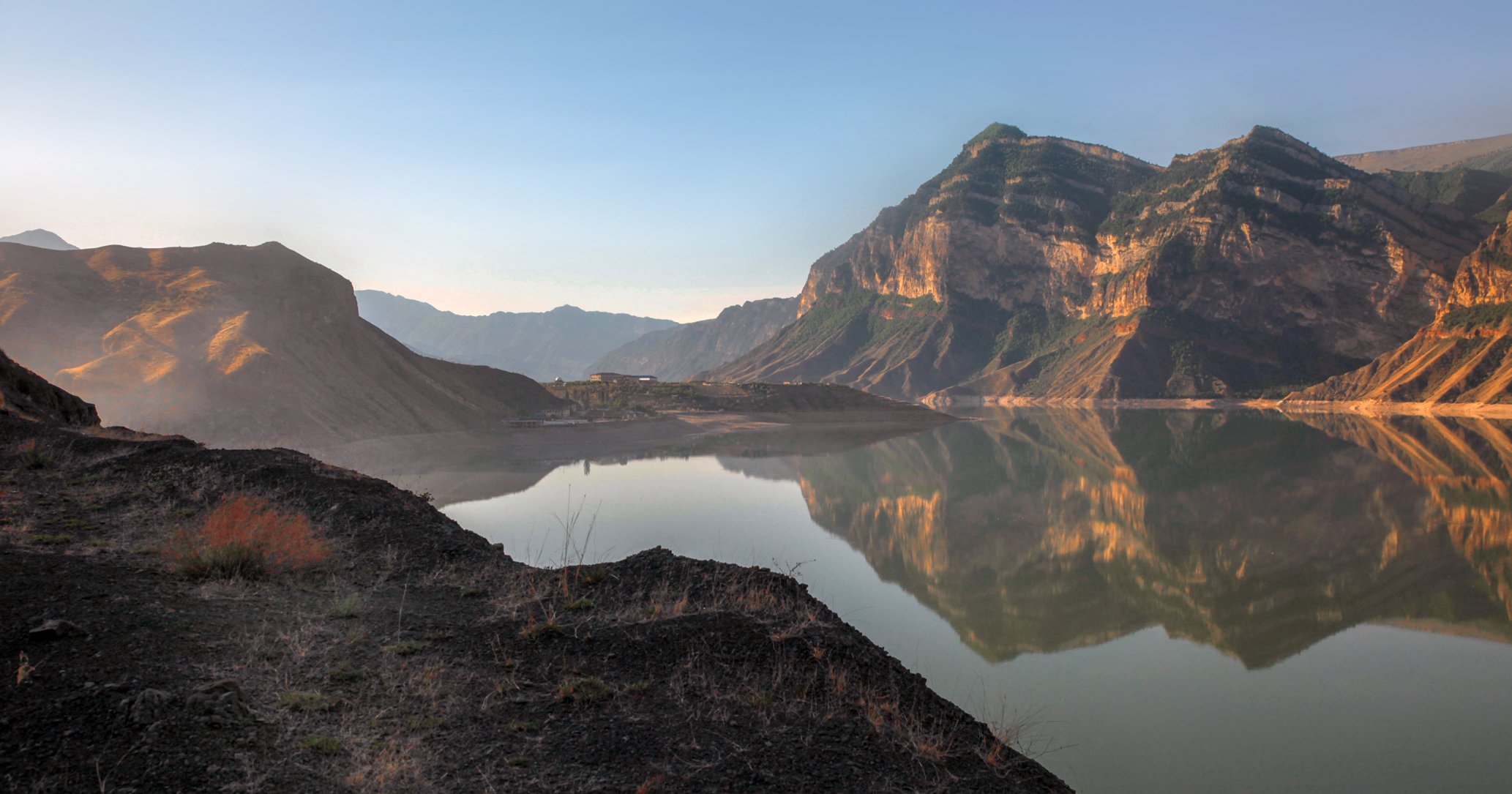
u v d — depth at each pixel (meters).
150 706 5.10
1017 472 60.84
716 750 5.90
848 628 9.41
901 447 86.19
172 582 8.37
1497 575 27.58
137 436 19.30
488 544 13.52
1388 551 31.83
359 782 4.87
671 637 8.06
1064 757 14.20
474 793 4.93
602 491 48.12
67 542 9.53
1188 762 13.97
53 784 4.22
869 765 6.05
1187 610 23.89
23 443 15.98
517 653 7.52
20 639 5.91
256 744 5.07
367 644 7.38
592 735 5.96
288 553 9.72
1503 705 16.67
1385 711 16.42
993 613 23.48
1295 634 21.56
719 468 63.03
